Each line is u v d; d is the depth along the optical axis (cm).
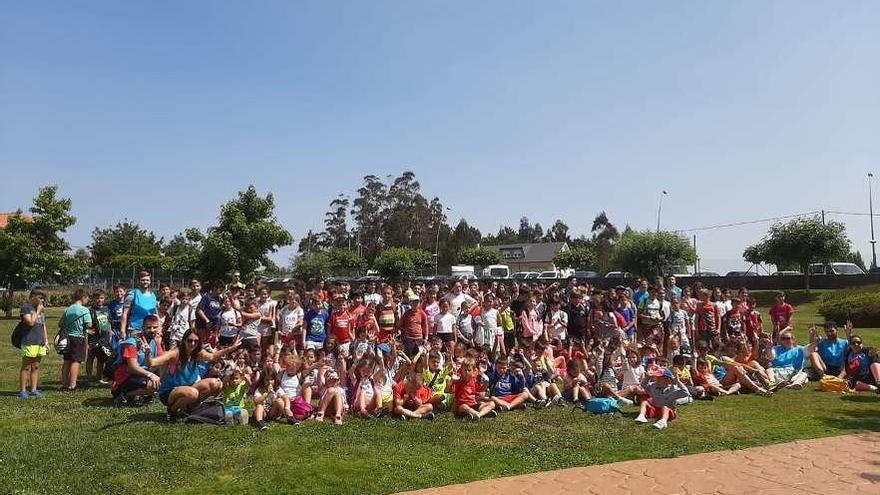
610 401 929
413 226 9094
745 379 1070
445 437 764
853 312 2127
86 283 4231
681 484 583
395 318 1270
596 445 725
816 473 616
